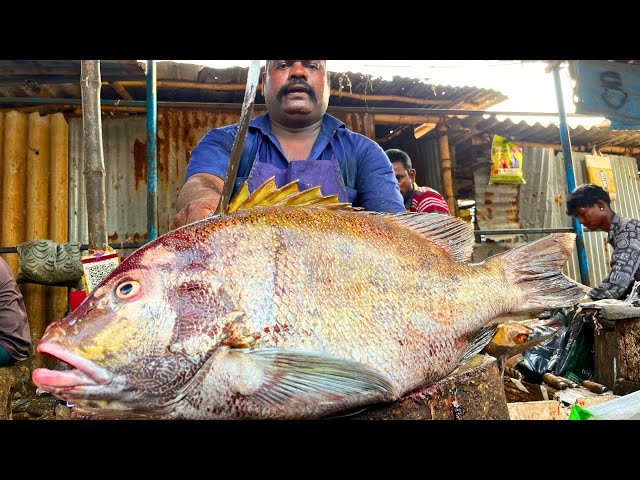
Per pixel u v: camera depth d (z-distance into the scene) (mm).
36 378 1077
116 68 5238
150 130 4250
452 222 1578
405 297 1344
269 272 1201
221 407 1118
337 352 1205
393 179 2154
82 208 5836
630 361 2854
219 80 5730
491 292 1513
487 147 7809
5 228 5594
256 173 1892
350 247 1319
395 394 1207
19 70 5188
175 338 1122
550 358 3357
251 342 1146
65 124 5871
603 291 3928
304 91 1987
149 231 4199
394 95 6605
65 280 4645
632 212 8703
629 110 6152
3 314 3320
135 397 1126
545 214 7953
